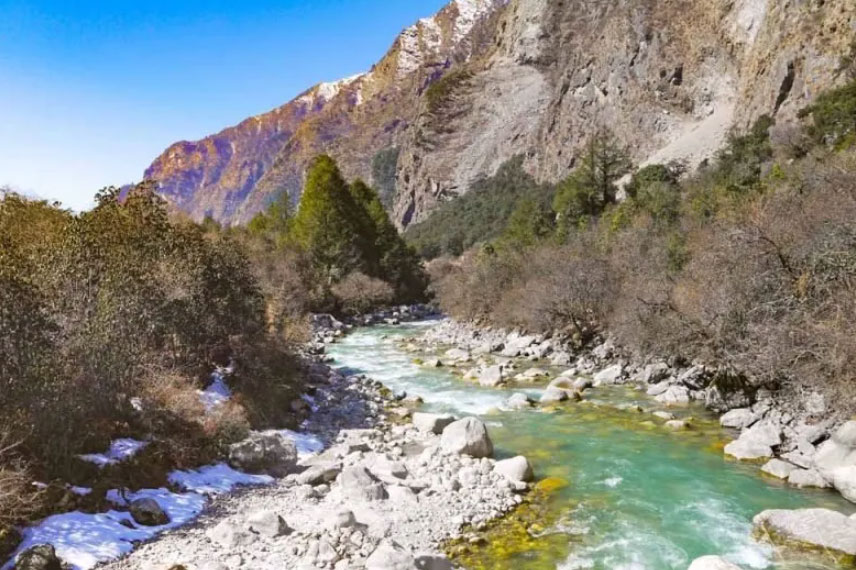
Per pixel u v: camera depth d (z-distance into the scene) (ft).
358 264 188.75
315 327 138.51
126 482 36.70
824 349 47.26
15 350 35.37
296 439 52.90
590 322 98.89
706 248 77.56
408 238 421.59
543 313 102.68
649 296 78.23
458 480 41.73
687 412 59.62
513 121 469.98
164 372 49.29
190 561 29.66
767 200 76.48
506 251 157.89
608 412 60.59
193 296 57.72
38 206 58.85
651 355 77.56
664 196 143.23
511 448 50.42
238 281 68.90
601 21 386.73
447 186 470.39
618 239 116.67
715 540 32.81
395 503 38.09
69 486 33.73
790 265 57.06
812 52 176.04
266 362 64.23
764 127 178.60
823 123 130.11
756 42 220.84
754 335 56.44
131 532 32.35
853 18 163.84
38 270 43.91
